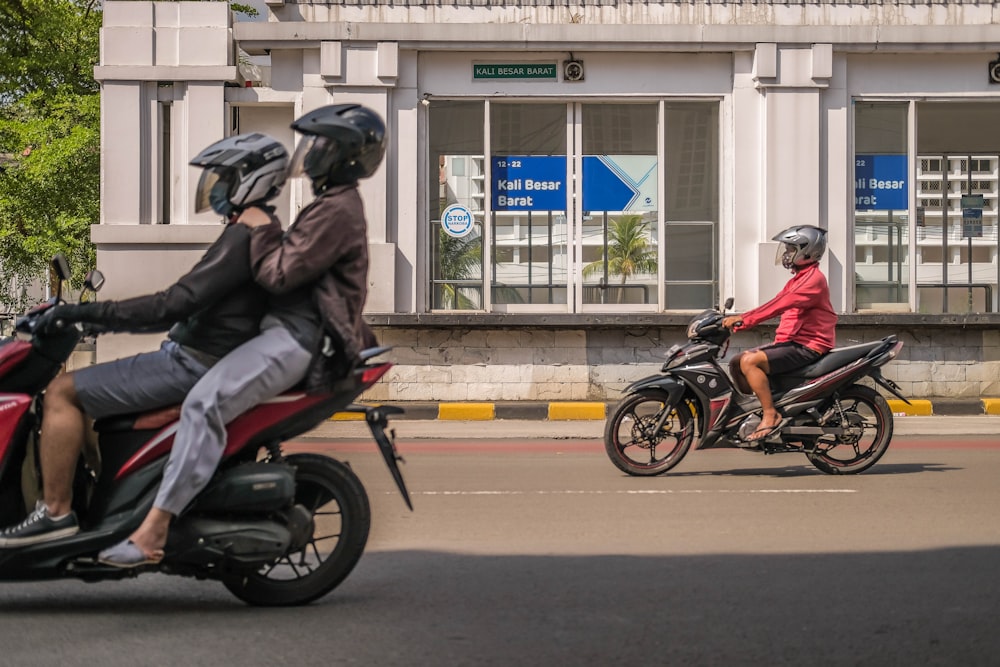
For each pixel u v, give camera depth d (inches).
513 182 710.5
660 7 702.5
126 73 695.7
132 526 201.0
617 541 286.0
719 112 709.3
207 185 205.9
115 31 697.0
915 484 385.1
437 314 685.9
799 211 701.3
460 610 216.8
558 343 689.0
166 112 705.0
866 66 709.9
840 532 298.0
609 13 701.3
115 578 205.2
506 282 713.0
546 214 712.4
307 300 205.9
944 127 716.7
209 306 202.7
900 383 697.0
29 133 1032.8
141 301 199.5
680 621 208.8
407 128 700.7
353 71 696.4
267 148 205.8
